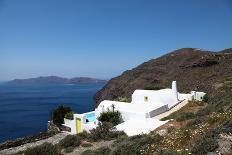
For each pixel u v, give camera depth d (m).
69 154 23.05
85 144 25.64
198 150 13.26
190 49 130.00
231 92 41.38
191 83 80.38
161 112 39.53
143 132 28.33
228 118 18.23
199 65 97.44
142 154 16.53
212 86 62.03
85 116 39.78
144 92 44.09
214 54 100.62
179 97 47.91
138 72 123.75
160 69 114.69
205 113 30.25
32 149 22.27
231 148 12.85
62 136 38.62
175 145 16.88
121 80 126.19
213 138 14.11
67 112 46.44
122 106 39.91
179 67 108.44
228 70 78.38
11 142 35.59
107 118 37.56
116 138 27.38
